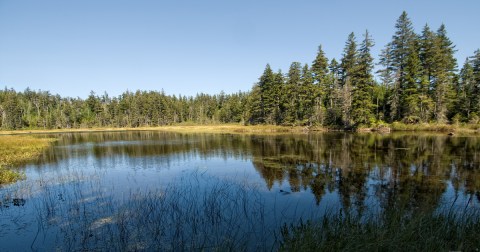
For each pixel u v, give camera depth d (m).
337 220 6.34
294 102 51.25
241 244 5.84
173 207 8.54
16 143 27.41
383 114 42.28
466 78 42.88
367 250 4.66
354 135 32.91
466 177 11.77
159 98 95.62
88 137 44.97
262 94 55.97
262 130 46.72
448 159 15.79
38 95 111.75
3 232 6.89
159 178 12.95
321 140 27.83
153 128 78.56
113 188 11.18
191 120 103.75
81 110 102.44
